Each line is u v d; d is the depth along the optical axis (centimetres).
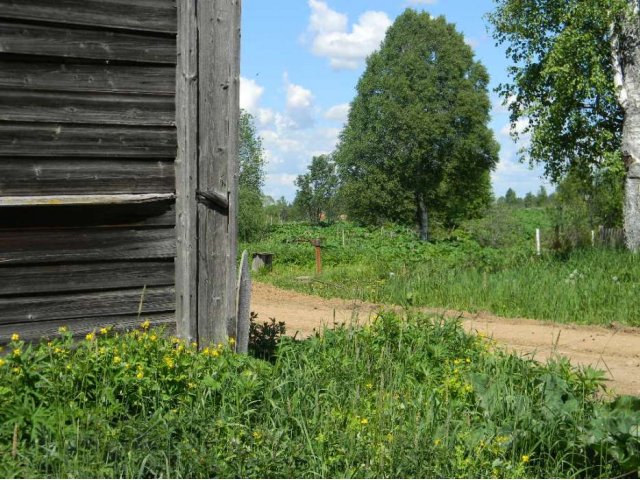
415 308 1338
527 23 2080
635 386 784
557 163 2161
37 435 473
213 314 669
